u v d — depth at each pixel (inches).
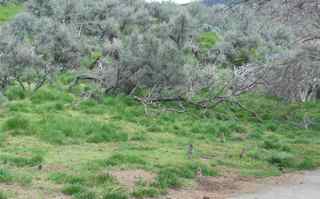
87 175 402.0
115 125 674.8
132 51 890.1
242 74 898.7
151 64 876.6
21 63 881.5
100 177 396.2
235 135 715.4
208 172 462.9
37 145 531.8
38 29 1279.5
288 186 438.0
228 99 884.6
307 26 718.5
